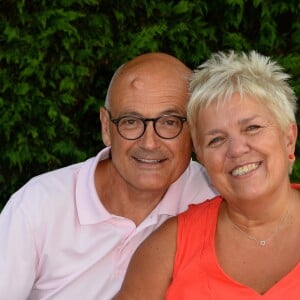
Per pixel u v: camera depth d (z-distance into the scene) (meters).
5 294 2.51
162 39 3.90
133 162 2.46
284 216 2.20
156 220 2.54
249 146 2.10
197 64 3.96
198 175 2.74
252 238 2.21
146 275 2.28
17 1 3.60
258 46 4.03
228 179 2.15
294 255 2.15
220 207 2.30
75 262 2.54
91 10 3.86
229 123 2.11
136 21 3.94
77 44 3.79
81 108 3.92
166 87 2.42
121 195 2.56
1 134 3.77
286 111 2.13
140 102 2.41
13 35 3.58
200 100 2.16
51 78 3.77
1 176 3.86
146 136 2.42
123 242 2.54
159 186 2.48
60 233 2.53
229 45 3.93
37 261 2.57
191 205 2.38
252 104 2.10
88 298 2.54
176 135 2.44
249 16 4.01
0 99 3.64
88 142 4.03
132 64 2.50
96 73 3.94
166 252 2.27
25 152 3.77
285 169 2.16
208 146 2.17
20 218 2.51
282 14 4.04
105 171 2.64
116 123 2.46
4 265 2.49
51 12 3.60
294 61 3.88
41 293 2.63
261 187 2.11
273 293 2.08
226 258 2.21
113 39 3.92
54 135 3.77
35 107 3.75
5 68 3.70
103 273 2.54
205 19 4.02
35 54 3.66
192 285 2.20
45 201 2.52
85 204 2.52
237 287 2.15
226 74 2.13
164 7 3.89
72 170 2.67
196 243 2.25
